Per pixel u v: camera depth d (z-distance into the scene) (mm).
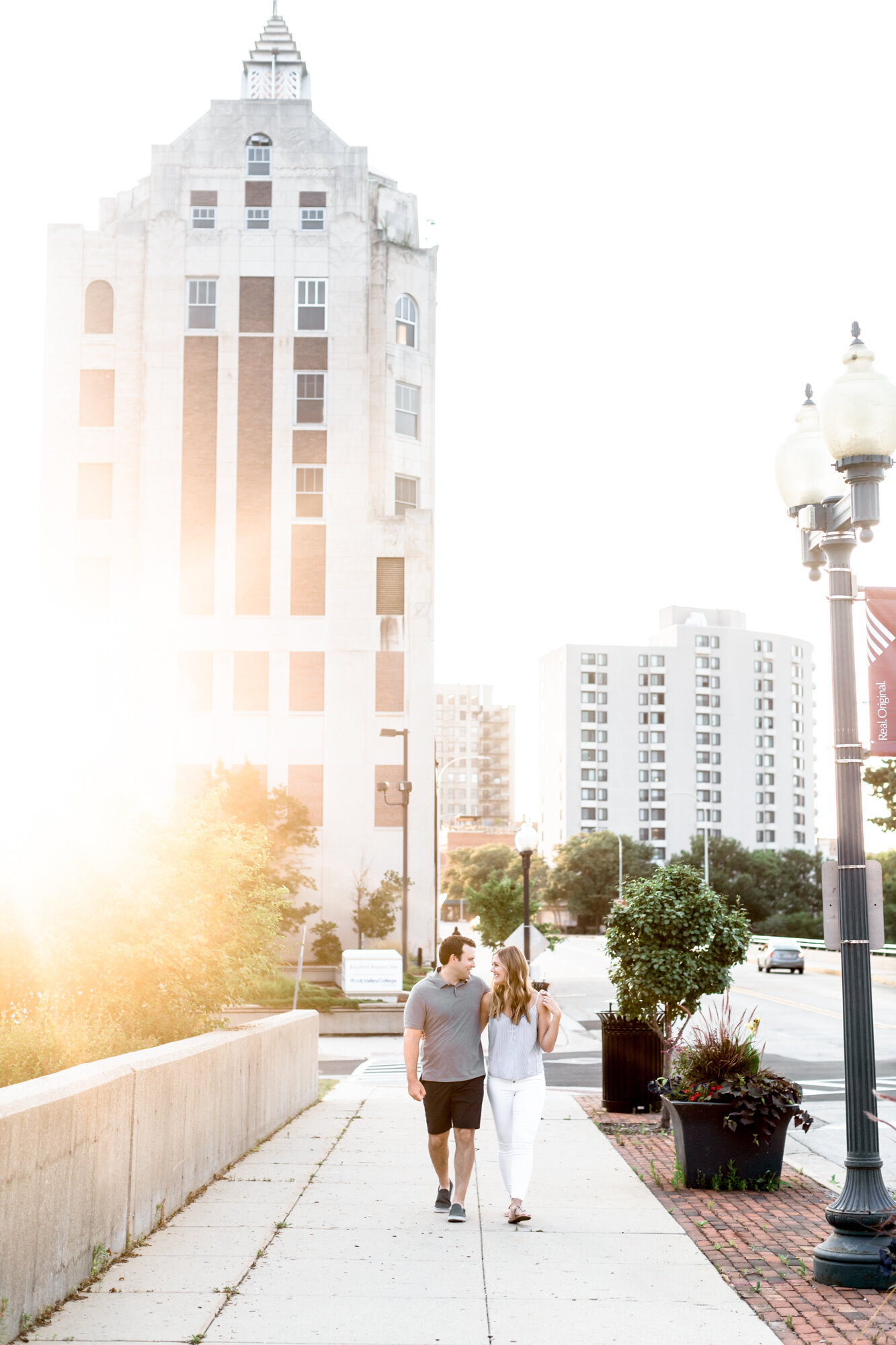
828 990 41938
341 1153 11430
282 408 60938
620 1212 8922
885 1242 7062
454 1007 8727
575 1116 14680
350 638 59625
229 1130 10656
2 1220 5684
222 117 62594
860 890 7555
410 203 66062
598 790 166000
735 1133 9852
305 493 60500
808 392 8500
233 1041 10812
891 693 7672
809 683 180375
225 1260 7379
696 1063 10305
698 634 170375
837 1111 16266
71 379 60844
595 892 133250
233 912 13602
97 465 60406
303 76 67812
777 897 126375
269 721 58969
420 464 64312
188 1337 5898
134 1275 7012
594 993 41750
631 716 168125
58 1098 6465
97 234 61781
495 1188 9828
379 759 58969
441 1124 8719
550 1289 6859
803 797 176500
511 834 185500
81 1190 6793
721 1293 6809
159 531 59719
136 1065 7879
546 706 175500
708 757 168875
